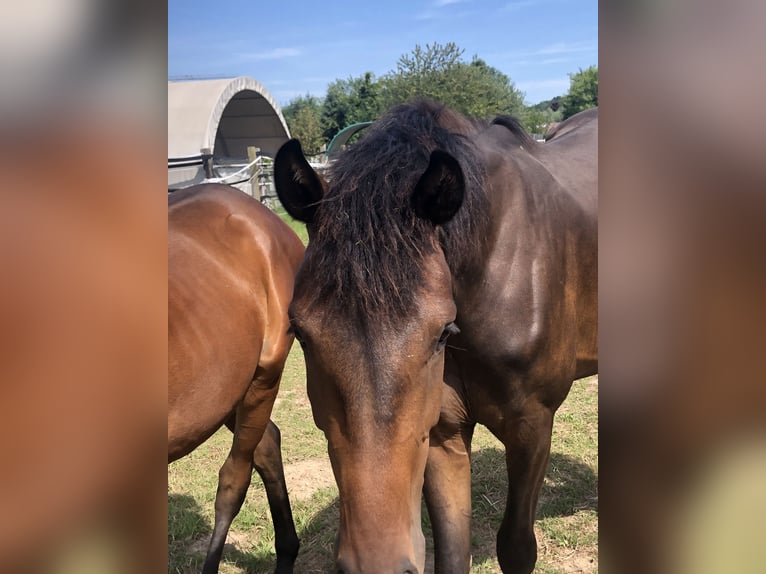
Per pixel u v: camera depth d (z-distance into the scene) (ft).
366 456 4.61
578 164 8.67
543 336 6.94
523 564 7.53
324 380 4.89
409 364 4.72
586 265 7.82
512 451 7.40
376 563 4.39
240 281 8.52
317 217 5.35
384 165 5.37
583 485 11.73
